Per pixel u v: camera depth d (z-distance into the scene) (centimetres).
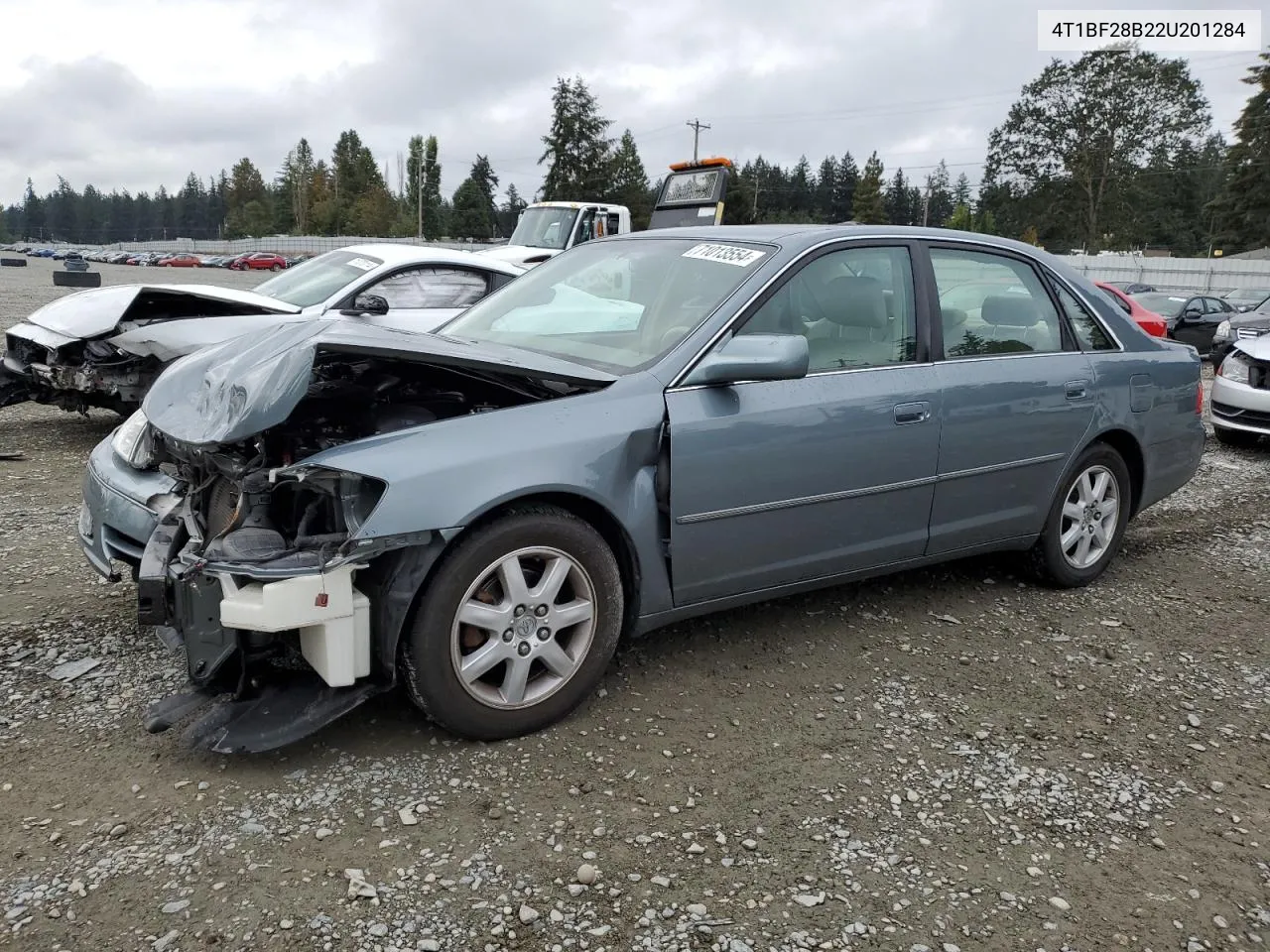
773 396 339
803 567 360
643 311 360
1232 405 864
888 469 370
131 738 296
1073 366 437
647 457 317
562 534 299
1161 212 7950
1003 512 419
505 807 269
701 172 1316
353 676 277
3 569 437
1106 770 306
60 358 656
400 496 269
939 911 236
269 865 240
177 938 215
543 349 360
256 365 291
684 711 329
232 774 279
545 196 6372
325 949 214
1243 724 341
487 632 294
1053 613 438
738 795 281
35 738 294
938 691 354
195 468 324
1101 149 6562
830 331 364
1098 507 462
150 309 696
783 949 221
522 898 233
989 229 7181
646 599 327
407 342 303
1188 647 407
